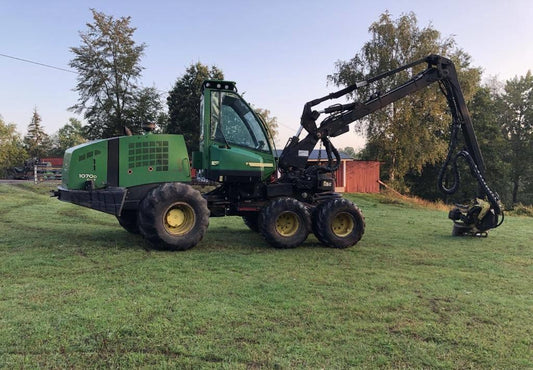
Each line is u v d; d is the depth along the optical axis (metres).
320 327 3.92
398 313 4.36
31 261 6.04
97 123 33.50
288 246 7.70
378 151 34.88
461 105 10.03
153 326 3.78
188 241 7.16
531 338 3.82
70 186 7.06
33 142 68.94
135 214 8.41
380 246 8.34
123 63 32.94
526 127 54.91
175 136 7.62
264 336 3.68
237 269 6.00
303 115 8.67
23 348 3.31
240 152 7.74
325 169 8.77
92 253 6.69
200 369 3.08
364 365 3.24
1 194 17.58
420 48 31.22
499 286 5.57
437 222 13.20
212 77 34.22
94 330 3.66
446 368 3.25
